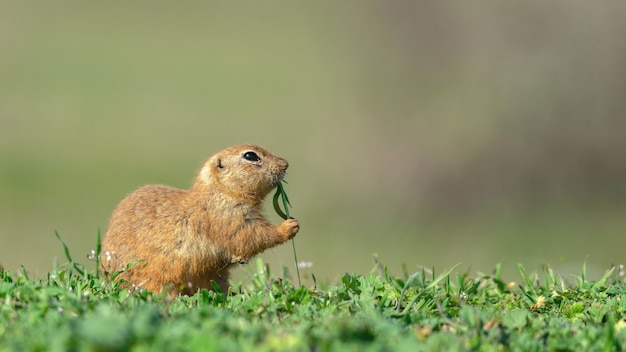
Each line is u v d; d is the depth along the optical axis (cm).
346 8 4769
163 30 7525
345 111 4316
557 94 3869
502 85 3941
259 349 849
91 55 6675
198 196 1462
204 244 1441
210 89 5788
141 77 6134
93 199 3819
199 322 968
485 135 3928
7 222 3341
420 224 3631
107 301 1106
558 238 3291
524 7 3909
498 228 3531
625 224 3475
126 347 842
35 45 6875
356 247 3138
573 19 3847
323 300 1178
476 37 3994
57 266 1361
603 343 987
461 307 1232
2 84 5838
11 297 1083
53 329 898
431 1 4059
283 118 4884
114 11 8138
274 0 8681
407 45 4125
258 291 1306
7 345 864
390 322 1018
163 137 4794
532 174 3869
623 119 3819
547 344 1013
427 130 4019
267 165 1491
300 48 6862
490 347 952
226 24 7775
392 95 4125
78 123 5062
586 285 1374
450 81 4047
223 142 4697
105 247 1446
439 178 3906
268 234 1473
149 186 1519
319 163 4131
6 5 7994
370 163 4012
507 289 1399
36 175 4125
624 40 3803
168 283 1423
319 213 3731
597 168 3847
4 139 4747
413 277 1259
